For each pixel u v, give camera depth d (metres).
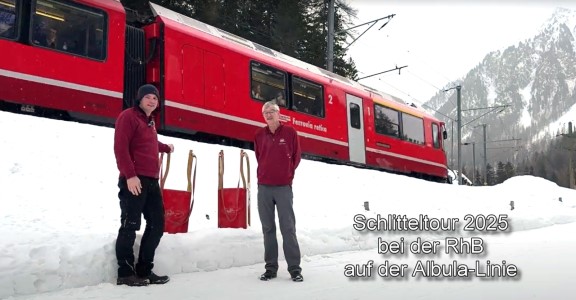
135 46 10.45
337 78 15.57
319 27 26.80
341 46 26.84
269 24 25.70
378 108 16.47
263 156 4.82
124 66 10.13
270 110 4.83
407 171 17.56
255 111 12.14
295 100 13.42
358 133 15.38
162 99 10.24
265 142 4.86
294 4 25.38
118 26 9.91
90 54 9.41
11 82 8.37
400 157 17.14
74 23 9.30
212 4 21.67
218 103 11.29
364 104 15.85
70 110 9.05
